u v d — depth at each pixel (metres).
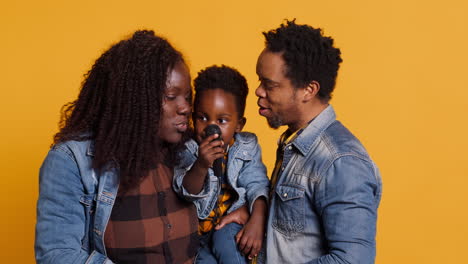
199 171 1.26
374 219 1.27
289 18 2.66
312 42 1.37
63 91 2.70
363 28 2.67
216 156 1.25
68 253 1.09
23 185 2.72
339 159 1.28
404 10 2.66
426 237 2.75
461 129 2.69
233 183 1.61
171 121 1.18
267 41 1.42
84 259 1.11
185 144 1.40
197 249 1.42
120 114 1.13
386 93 2.69
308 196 1.32
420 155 2.72
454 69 2.67
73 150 1.13
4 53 2.68
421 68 2.68
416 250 2.76
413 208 2.74
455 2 2.64
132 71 1.13
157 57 1.15
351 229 1.23
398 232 2.76
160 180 1.22
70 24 2.68
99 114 1.17
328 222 1.26
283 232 1.38
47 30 2.68
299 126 1.43
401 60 2.68
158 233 1.19
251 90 2.69
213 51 2.69
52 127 2.70
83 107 1.18
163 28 2.69
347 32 2.67
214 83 1.61
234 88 1.62
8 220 2.73
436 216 2.74
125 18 2.69
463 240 2.74
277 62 1.37
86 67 2.69
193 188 1.27
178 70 1.17
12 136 2.71
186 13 2.69
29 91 2.69
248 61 2.69
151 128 1.14
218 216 1.60
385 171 2.73
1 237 2.74
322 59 1.38
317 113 1.41
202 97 1.60
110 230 1.16
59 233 1.10
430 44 2.66
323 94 1.40
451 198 2.73
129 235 1.16
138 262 1.17
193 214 1.30
